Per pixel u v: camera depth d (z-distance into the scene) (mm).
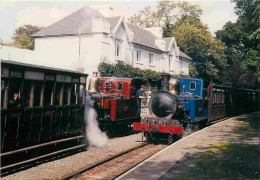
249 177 7246
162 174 7457
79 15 27625
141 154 10883
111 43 24750
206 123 18094
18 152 7754
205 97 17266
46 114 9133
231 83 44219
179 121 13367
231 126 17062
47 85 9133
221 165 8320
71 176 7605
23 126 8109
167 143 13531
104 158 10031
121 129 15812
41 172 8023
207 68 46344
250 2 19766
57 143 9523
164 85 15344
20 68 7883
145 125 13133
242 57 43812
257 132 14641
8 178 7305
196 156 9422
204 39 43094
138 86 16750
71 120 10641
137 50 29016
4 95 7375
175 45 36438
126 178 7109
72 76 10547
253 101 32844
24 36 38656
